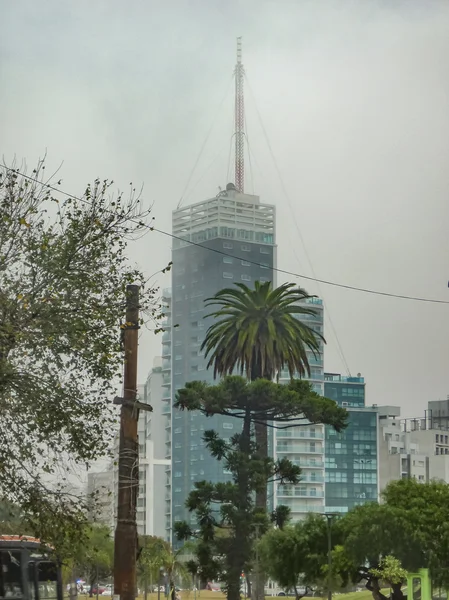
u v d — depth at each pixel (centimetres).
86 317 3169
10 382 3123
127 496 3306
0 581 3500
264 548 10756
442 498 9825
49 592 3703
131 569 3294
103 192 3288
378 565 9631
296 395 11456
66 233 3216
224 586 11231
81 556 3466
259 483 11031
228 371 12400
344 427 11694
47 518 3234
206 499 11106
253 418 11756
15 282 3148
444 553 9438
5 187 3197
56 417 3142
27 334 3078
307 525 10775
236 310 12375
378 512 9475
